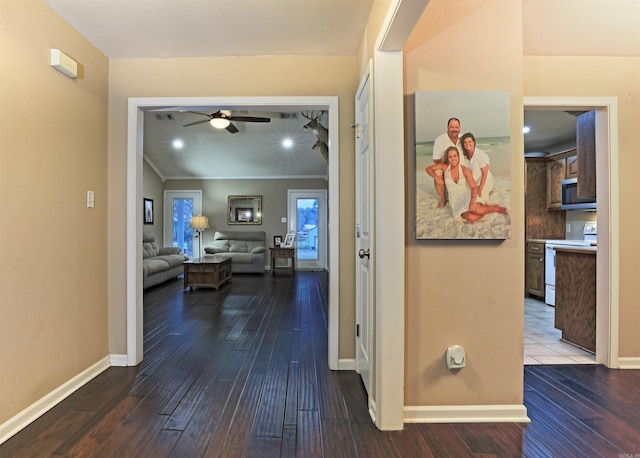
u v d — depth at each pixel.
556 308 3.05
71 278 2.04
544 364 2.46
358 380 2.18
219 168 7.46
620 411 1.81
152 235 6.59
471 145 1.71
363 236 2.11
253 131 5.96
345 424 1.69
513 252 1.75
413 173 1.73
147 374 2.25
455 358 1.71
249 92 2.42
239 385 2.10
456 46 1.74
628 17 1.96
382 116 1.65
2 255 1.59
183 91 2.42
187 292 5.14
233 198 7.85
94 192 2.26
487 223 1.72
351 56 2.41
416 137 1.71
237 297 4.78
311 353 2.65
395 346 1.67
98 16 1.95
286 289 5.38
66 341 1.99
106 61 2.39
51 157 1.89
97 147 2.29
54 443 1.53
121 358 2.40
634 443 1.54
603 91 2.42
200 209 7.83
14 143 1.65
